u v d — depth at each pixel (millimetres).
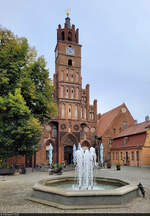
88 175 15172
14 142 23500
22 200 10523
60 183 14641
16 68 23391
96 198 9195
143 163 37406
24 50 24891
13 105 20516
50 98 27844
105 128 53594
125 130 51625
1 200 10547
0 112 21906
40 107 26188
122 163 45000
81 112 48906
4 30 24781
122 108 55000
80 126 47750
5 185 15664
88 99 49875
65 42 51250
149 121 42875
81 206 8930
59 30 53250
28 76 25031
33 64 25906
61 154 44969
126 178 19734
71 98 48406
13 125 22078
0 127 21703
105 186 13492
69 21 55531
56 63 53312
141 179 18906
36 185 11203
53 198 9688
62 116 46781
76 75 50344
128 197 10094
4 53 22938
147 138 38438
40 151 43500
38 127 23422
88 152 15633
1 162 25812
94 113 50031
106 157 50625
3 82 21469
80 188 12859
